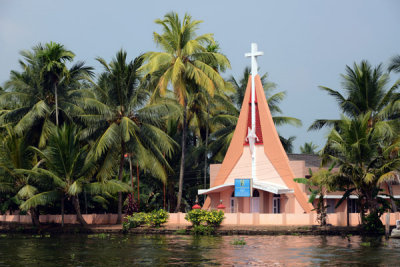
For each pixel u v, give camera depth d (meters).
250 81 59.75
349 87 57.09
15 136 57.31
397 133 54.00
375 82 56.00
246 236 47.91
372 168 49.12
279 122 70.94
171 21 61.72
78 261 30.41
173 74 57.09
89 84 66.44
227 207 59.44
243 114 59.56
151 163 58.81
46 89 60.12
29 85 59.78
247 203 58.09
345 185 49.22
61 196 56.22
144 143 59.94
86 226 57.09
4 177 57.03
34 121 59.62
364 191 48.78
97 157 55.97
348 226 49.81
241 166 59.09
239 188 55.81
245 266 27.88
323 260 29.97
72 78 60.25
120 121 59.38
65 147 54.69
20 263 29.78
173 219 55.22
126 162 73.62
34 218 59.28
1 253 35.00
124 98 58.72
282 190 53.94
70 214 62.97
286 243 40.06
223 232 50.03
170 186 69.62
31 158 59.69
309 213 51.97
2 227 59.66
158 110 58.81
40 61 59.25
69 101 61.28
